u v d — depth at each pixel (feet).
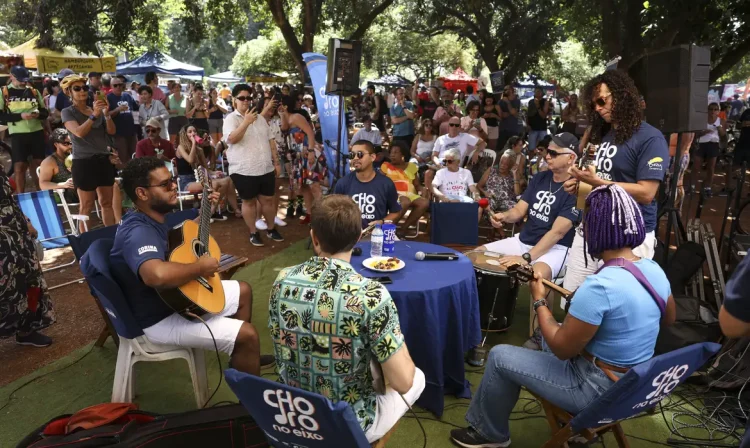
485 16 67.56
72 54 55.72
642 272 6.82
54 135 18.86
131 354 9.43
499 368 8.10
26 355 12.04
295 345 6.08
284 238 21.47
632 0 34.88
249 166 19.53
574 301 6.76
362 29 55.01
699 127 13.00
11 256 11.28
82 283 16.40
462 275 10.28
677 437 9.52
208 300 9.41
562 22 63.57
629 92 10.01
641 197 9.84
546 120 37.78
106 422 8.02
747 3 33.35
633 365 6.91
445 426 9.70
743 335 5.05
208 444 7.81
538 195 12.91
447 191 20.40
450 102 49.47
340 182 14.73
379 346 5.82
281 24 48.88
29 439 7.76
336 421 5.21
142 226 8.84
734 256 14.74
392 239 11.59
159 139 23.54
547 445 7.68
